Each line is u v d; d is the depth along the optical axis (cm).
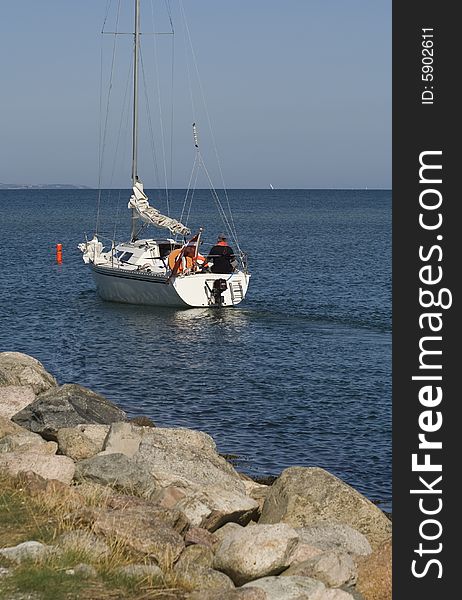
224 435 3519
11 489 1809
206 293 6725
